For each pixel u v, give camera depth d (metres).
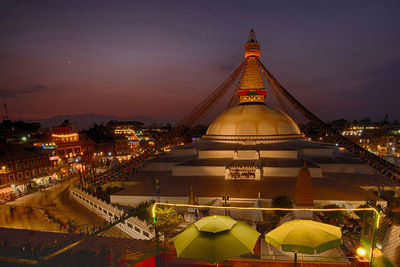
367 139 97.50
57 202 42.72
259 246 20.55
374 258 12.98
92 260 14.73
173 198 33.22
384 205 29.44
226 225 10.93
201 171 42.12
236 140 51.72
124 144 99.69
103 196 39.06
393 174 35.72
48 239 23.64
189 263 15.29
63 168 65.62
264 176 39.97
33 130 102.44
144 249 16.84
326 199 30.19
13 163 49.75
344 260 15.41
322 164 43.50
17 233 26.39
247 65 55.91
